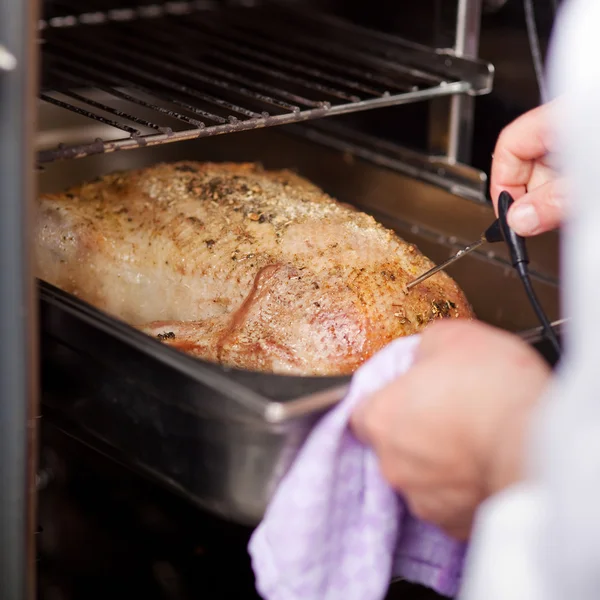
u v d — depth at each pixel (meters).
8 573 1.19
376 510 1.15
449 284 1.35
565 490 0.89
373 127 1.66
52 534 1.42
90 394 1.27
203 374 1.17
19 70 1.09
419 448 1.04
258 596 1.37
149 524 1.44
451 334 1.08
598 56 0.85
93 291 1.42
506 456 1.00
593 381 0.88
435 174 1.60
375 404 1.06
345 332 1.29
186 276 1.38
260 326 1.32
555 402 0.94
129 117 1.41
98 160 1.62
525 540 0.96
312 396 1.15
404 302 1.31
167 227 1.41
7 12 1.08
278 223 1.38
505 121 1.54
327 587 1.16
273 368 1.30
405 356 1.11
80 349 1.25
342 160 1.66
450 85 1.56
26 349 1.14
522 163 1.32
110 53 1.70
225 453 1.19
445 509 1.07
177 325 1.34
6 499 1.17
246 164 1.53
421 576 1.20
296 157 1.71
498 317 1.45
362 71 1.67
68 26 1.69
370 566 1.16
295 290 1.32
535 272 1.48
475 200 1.54
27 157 1.10
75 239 1.41
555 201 1.23
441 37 1.59
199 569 1.40
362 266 1.33
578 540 0.88
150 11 1.74
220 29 1.78
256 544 1.15
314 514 1.12
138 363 1.21
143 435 1.24
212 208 1.42
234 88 1.54
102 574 1.39
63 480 1.44
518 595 0.96
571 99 0.87
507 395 1.02
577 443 0.88
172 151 1.65
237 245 1.37
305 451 1.12
